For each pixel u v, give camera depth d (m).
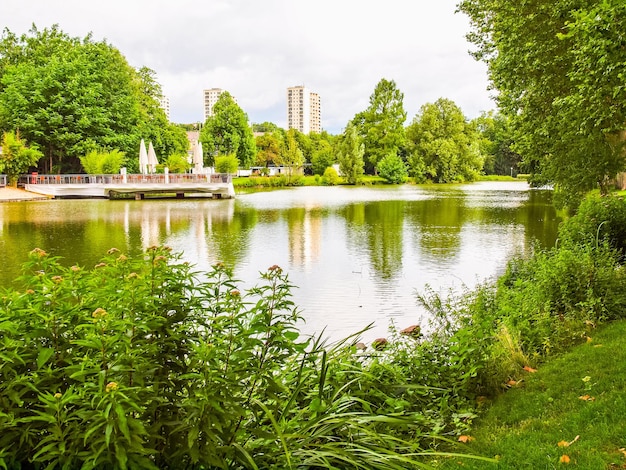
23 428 2.11
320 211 28.11
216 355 2.33
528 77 12.22
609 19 6.66
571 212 21.69
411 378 4.21
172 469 2.28
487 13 15.38
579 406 3.75
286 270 12.02
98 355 2.21
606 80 7.83
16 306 2.20
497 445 3.31
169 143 56.97
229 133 68.62
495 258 13.59
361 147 71.06
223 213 26.92
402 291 9.98
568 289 6.47
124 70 51.28
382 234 18.42
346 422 2.74
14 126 43.34
